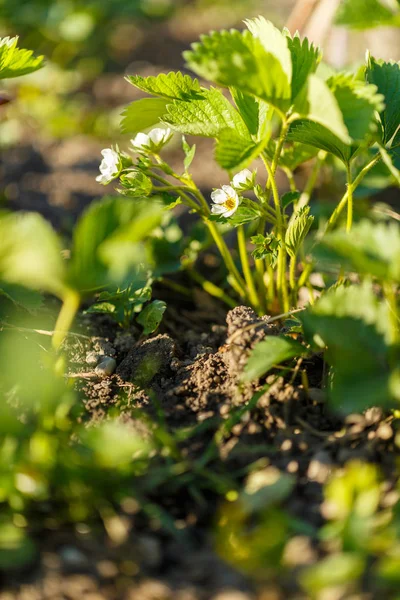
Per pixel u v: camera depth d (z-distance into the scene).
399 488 0.87
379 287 1.01
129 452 0.87
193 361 0.98
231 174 0.97
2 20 1.59
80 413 0.92
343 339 0.88
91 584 0.83
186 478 0.88
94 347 1.00
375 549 0.83
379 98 0.88
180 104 0.95
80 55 1.67
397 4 1.10
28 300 0.97
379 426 0.90
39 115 1.41
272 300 1.01
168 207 0.96
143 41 1.82
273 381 0.92
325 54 1.27
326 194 1.17
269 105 0.91
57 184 1.24
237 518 0.86
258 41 0.88
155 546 0.85
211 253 1.13
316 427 0.91
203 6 2.10
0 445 0.87
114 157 0.96
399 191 1.19
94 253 0.88
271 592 0.82
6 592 0.83
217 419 0.91
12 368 0.92
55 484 0.86
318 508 0.86
